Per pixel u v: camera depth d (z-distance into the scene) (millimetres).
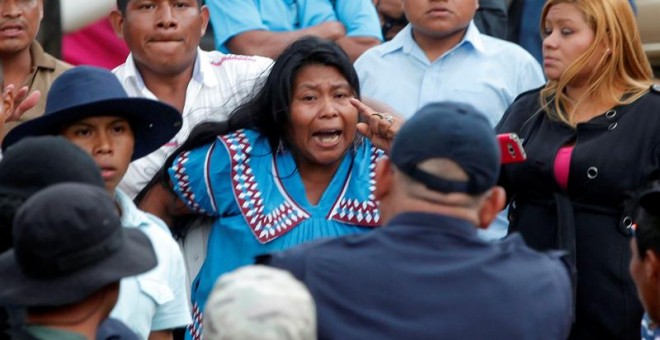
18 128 12344
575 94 13953
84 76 12602
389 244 9617
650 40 23516
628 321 13320
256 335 7855
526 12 20438
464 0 16359
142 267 9477
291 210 13656
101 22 21250
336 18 18844
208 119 14695
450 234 9617
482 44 16656
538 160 13688
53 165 10328
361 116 14578
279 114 13664
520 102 14297
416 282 9477
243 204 13680
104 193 9523
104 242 9344
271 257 9930
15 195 10234
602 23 13742
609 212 13508
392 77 16688
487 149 9555
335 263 9578
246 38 18172
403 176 9633
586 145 13586
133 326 11930
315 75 13617
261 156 13852
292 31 18281
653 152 13469
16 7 15344
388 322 9391
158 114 12641
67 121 12422
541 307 9633
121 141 12609
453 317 9414
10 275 9312
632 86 13797
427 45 16625
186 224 14344
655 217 10508
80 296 9195
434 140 9523
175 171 13906
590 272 13453
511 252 9773
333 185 13773
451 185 9516
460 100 16438
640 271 10680
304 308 8016
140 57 15391
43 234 9141
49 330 9312
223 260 13797
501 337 9445
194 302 14000
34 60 15742
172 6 15320
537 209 13820
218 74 15680
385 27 20328
